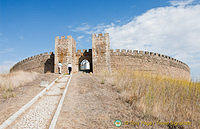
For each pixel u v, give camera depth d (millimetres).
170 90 9969
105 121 5664
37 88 11039
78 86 12344
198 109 7484
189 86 10930
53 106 7184
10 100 7855
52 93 9953
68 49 33156
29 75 18469
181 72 44156
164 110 6977
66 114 6164
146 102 7332
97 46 32906
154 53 37312
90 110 6789
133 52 35594
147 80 12836
